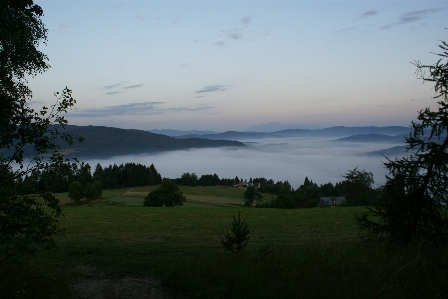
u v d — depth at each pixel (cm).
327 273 545
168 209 3500
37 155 469
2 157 443
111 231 1948
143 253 1084
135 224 2309
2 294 474
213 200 7862
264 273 570
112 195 7706
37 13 549
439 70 693
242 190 10681
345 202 4512
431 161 677
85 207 3825
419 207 702
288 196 6131
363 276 531
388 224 756
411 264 562
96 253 1037
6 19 517
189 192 9512
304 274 541
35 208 494
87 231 1942
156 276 687
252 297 487
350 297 454
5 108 436
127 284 647
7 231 443
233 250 850
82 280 687
